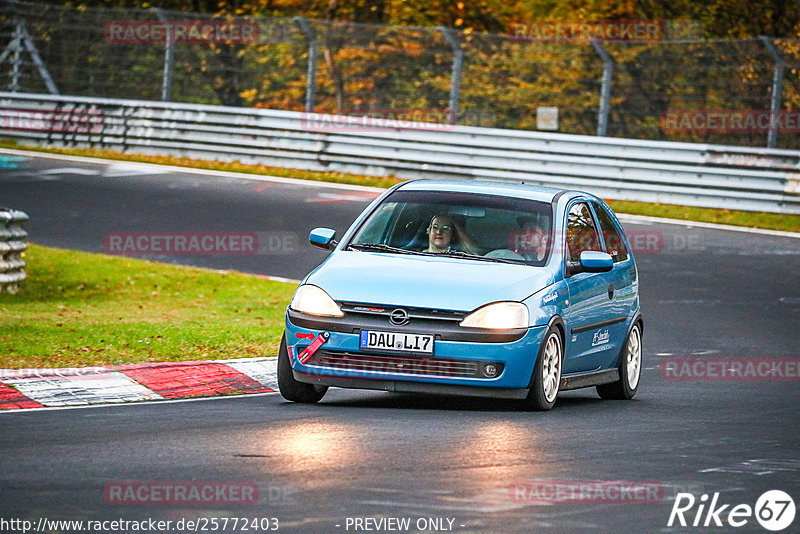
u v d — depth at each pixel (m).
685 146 87.81
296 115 97.81
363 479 23.72
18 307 50.50
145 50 110.69
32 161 97.06
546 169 90.94
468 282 32.94
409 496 22.45
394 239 35.56
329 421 30.44
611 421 32.25
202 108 100.81
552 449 27.47
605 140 89.62
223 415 31.27
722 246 74.44
